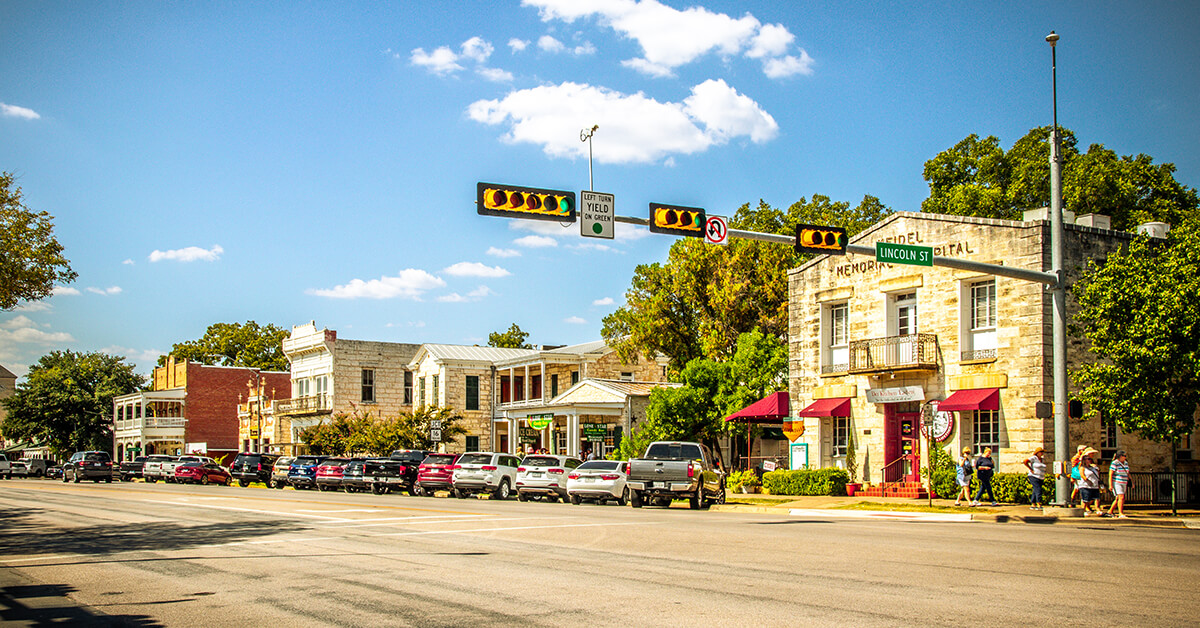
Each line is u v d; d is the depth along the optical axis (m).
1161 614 8.86
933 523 21.02
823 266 34.25
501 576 11.47
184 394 83.25
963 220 29.48
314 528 18.41
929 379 30.08
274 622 8.86
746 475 35.12
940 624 8.40
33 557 14.07
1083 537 16.64
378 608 9.44
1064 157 42.47
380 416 66.38
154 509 25.20
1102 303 24.28
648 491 27.03
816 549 14.27
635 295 48.97
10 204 24.75
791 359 35.34
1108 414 24.31
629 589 10.41
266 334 110.31
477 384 62.16
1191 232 26.53
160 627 8.73
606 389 49.09
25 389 88.00
